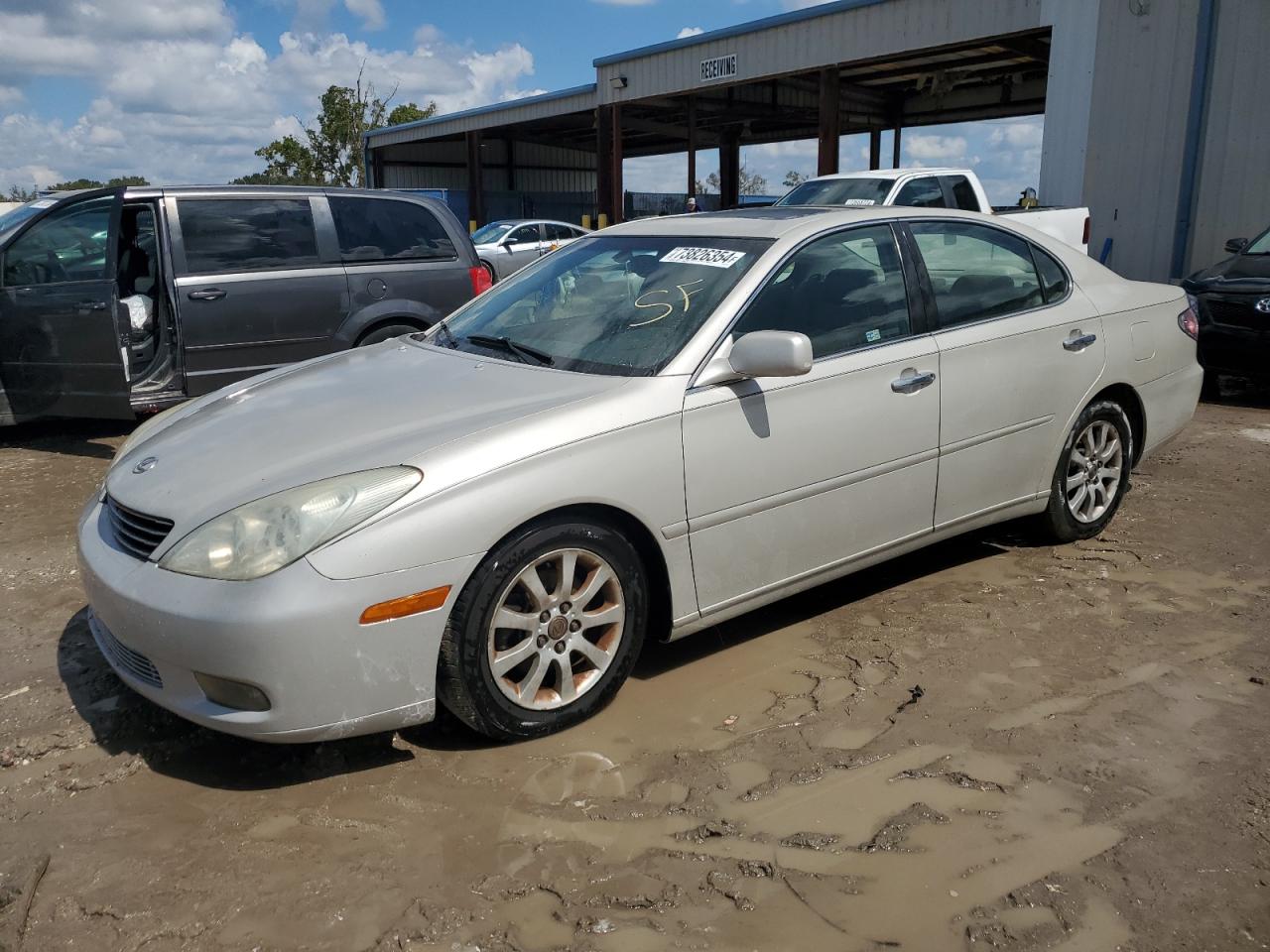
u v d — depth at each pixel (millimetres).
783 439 3488
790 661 3662
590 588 3143
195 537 2811
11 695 3492
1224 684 3428
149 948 2270
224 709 2775
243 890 2457
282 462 2996
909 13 17375
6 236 6793
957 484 4094
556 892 2426
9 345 6801
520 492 2914
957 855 2543
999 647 3746
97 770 3018
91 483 6266
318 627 2674
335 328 7309
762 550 3520
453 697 2955
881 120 29203
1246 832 2615
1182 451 6730
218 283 6848
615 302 3783
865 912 2340
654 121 30406
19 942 2299
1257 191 12820
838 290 3779
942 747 3051
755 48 20453
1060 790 2812
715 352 3398
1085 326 4527
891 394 3777
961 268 4199
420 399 3357
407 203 7754
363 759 3049
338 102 39281
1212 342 8398
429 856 2570
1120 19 13641
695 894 2406
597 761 3012
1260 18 12422
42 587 4508
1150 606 4098
